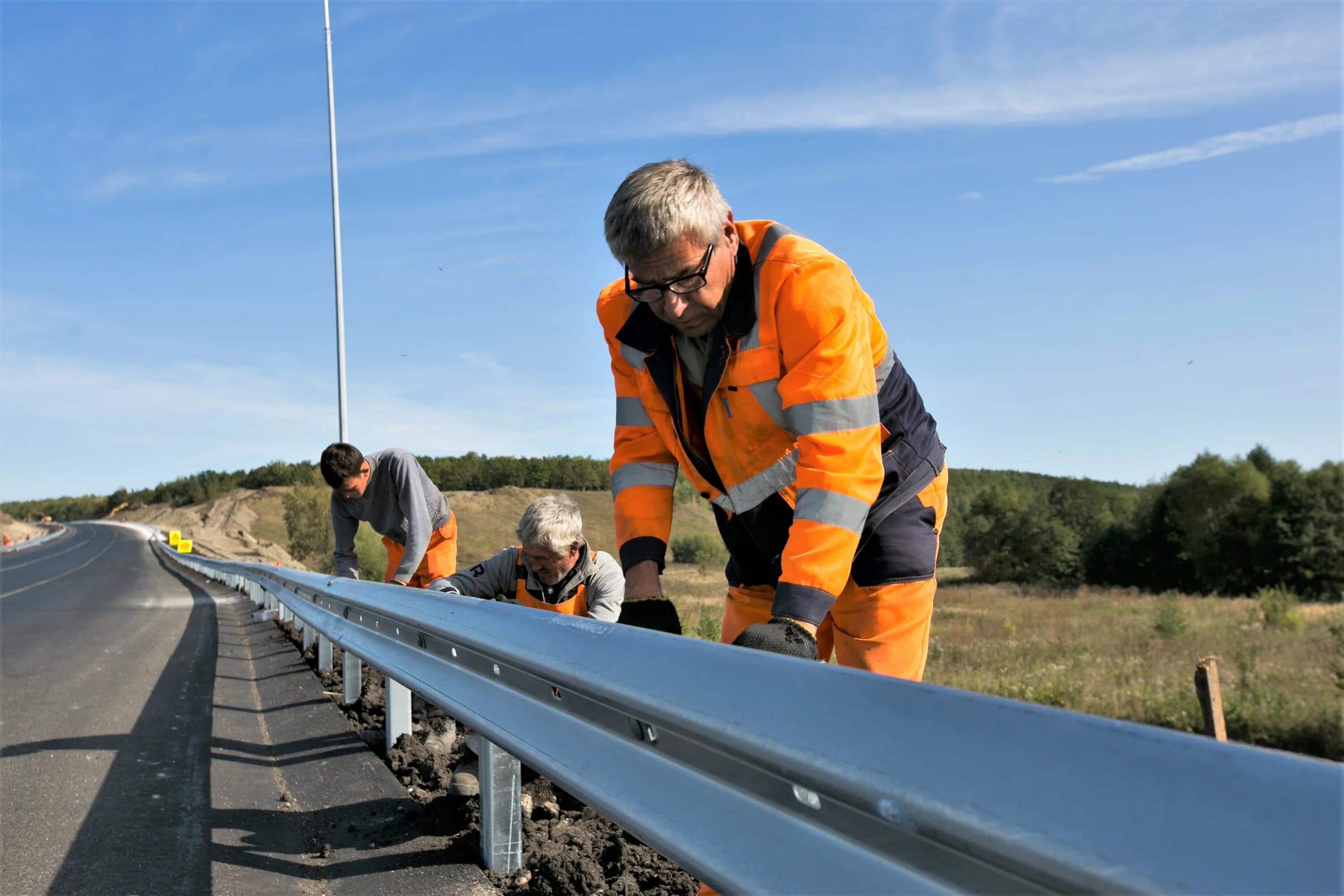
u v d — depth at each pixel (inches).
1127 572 2117.4
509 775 84.6
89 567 1392.7
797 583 58.2
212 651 303.6
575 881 79.4
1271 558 1753.2
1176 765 20.2
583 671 54.1
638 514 79.0
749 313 65.9
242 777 128.6
